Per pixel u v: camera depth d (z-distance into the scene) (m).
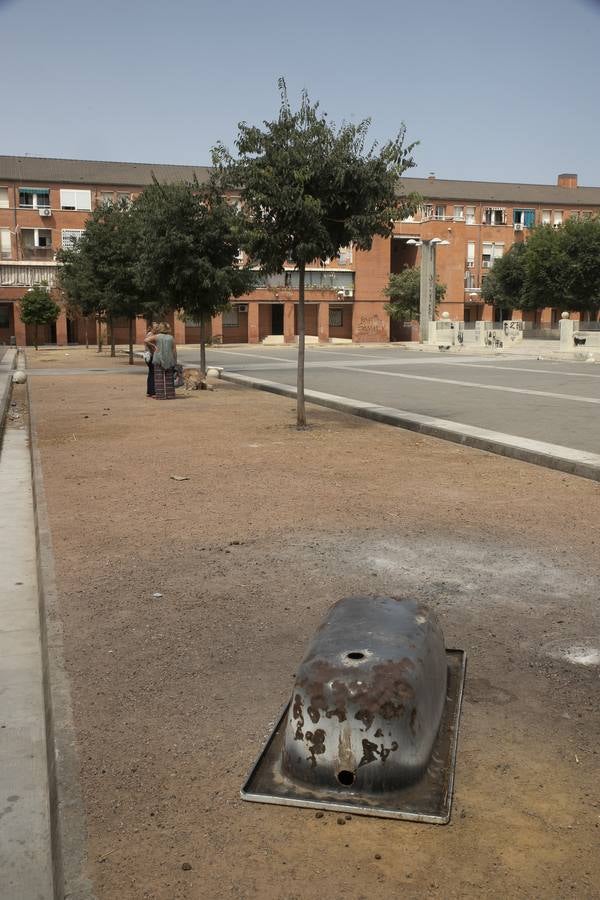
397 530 6.16
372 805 2.59
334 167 10.76
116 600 4.65
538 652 3.89
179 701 3.40
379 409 13.88
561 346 35.56
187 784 2.77
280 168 10.87
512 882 2.25
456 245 68.81
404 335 68.81
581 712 3.28
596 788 2.72
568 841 2.43
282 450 10.10
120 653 3.91
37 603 5.11
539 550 5.60
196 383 18.81
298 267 11.89
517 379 21.69
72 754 2.97
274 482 8.05
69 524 6.42
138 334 61.69
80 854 2.41
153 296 23.62
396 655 2.86
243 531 6.16
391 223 11.54
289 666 3.74
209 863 2.36
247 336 65.25
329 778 2.68
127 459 9.45
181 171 70.19
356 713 2.66
